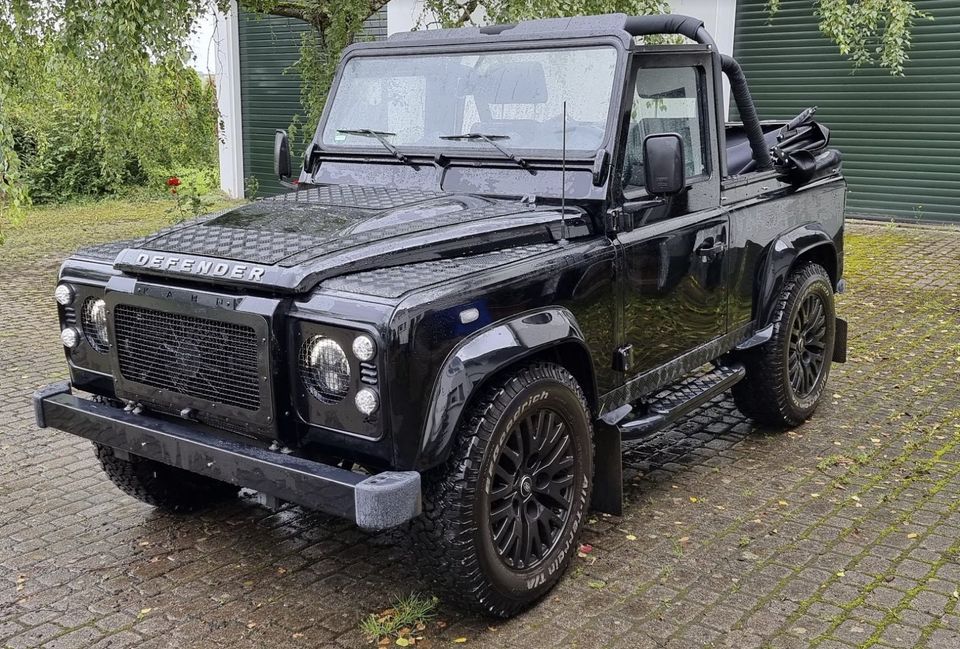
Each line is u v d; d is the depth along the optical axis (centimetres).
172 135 1083
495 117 396
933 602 335
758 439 507
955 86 1100
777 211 489
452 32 425
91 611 342
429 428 291
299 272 295
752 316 480
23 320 829
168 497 418
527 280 326
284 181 466
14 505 439
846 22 938
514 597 325
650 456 486
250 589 357
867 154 1177
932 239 1077
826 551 376
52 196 1644
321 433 301
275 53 1522
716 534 393
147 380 337
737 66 461
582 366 359
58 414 361
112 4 746
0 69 842
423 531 307
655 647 311
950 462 466
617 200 371
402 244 321
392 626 325
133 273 336
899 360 641
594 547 383
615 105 369
